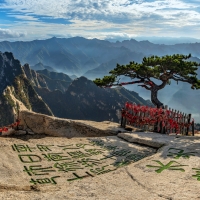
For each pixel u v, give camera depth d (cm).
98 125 2280
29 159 1356
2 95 19450
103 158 1435
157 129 2098
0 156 1346
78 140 1780
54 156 1428
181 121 2194
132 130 2161
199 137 1798
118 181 949
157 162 1194
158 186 899
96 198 787
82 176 1177
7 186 941
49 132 2142
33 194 819
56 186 955
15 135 2064
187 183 934
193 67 2339
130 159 1429
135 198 792
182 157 1275
